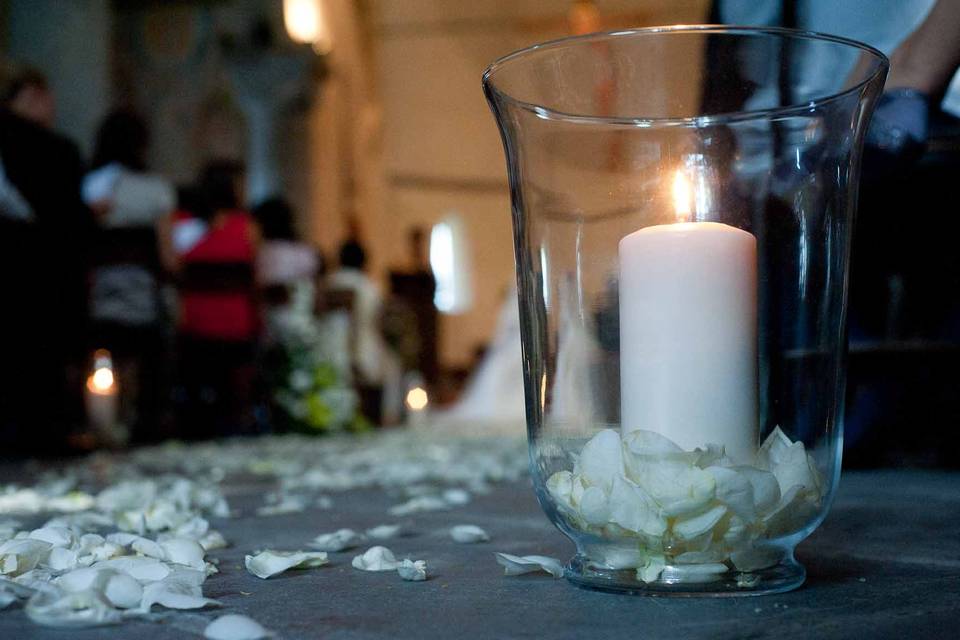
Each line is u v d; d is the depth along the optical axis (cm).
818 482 68
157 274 396
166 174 862
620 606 69
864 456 199
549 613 69
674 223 67
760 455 67
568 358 69
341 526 124
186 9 866
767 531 68
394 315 738
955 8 108
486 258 1242
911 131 110
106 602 69
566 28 1186
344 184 1013
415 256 1049
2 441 337
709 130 67
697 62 68
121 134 389
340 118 1002
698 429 65
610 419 68
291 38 869
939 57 111
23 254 338
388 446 393
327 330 588
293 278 543
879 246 194
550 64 69
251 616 70
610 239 68
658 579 72
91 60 717
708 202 68
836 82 69
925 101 112
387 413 711
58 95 698
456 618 69
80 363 372
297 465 275
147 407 434
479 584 80
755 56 68
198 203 484
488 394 781
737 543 68
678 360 65
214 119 872
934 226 189
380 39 1210
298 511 144
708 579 71
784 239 68
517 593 76
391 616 70
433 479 203
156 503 116
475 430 586
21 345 340
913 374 195
